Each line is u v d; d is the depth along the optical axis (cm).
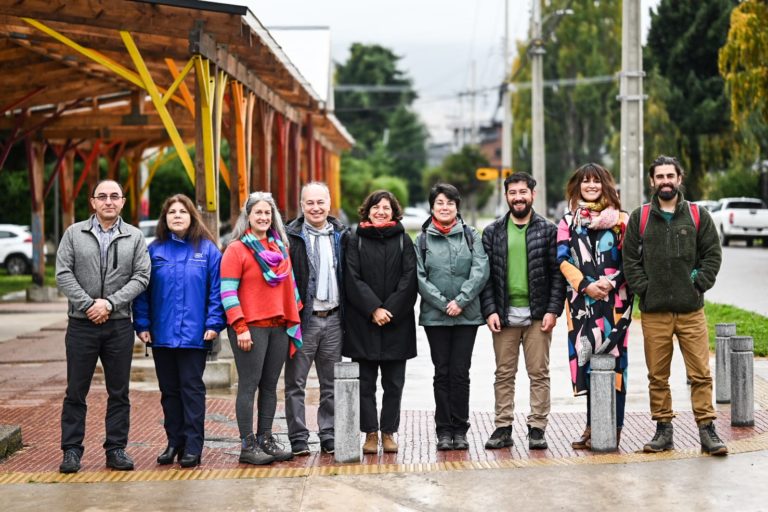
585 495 618
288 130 2178
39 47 1623
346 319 754
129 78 1209
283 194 2091
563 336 1492
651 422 857
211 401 1007
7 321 1844
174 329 716
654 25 4791
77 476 689
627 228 728
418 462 725
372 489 642
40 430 866
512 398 776
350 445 724
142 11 1173
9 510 605
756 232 3725
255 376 729
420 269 755
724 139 4584
